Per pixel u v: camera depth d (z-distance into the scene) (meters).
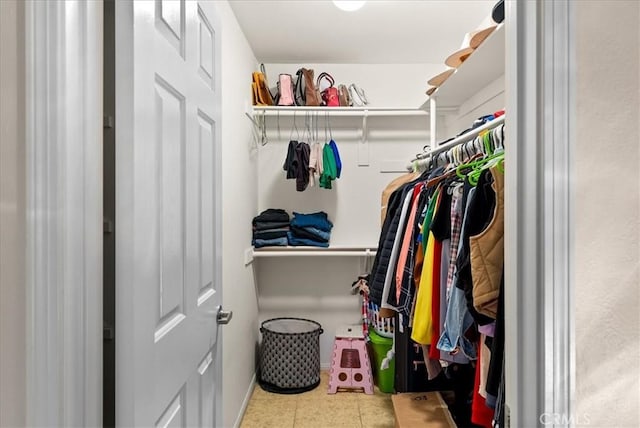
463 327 1.27
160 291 0.89
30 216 0.57
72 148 0.62
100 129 0.69
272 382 2.71
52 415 0.59
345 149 3.14
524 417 0.67
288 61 3.08
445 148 2.11
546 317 0.63
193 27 1.12
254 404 2.53
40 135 0.58
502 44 1.72
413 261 1.72
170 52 0.95
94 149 0.67
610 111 0.61
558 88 0.63
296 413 2.41
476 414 1.24
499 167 1.15
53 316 0.59
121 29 0.75
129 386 0.75
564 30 0.63
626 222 0.60
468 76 2.19
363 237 3.15
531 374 0.65
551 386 0.63
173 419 0.97
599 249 0.62
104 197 0.77
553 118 0.63
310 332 2.74
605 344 0.62
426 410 1.97
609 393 0.62
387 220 2.11
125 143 0.75
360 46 2.80
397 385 2.41
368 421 2.31
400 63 3.12
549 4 0.64
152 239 0.84
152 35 0.85
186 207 1.06
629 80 0.60
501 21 1.57
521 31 0.68
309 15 2.35
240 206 2.41
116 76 0.75
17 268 0.56
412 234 1.74
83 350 0.64
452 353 1.33
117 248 0.75
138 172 0.77
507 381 0.73
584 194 0.62
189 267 1.08
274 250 2.82
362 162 3.14
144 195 0.80
